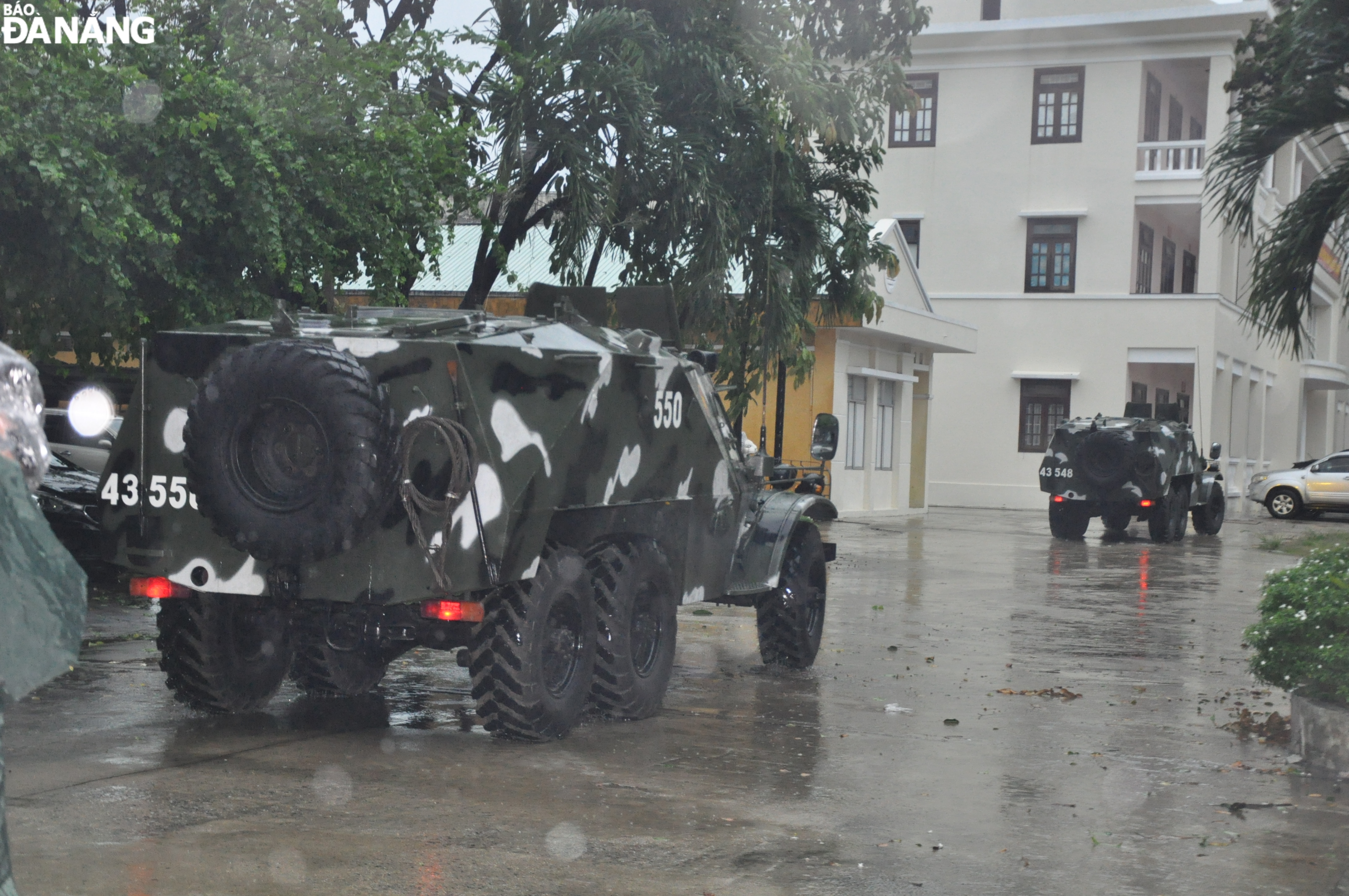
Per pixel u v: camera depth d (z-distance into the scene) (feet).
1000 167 126.72
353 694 27.84
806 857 17.21
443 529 21.53
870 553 70.23
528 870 16.37
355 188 40.75
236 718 25.17
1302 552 77.41
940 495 127.95
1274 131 36.99
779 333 54.85
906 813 19.57
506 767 21.67
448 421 21.42
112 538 23.39
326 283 40.70
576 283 51.03
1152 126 127.03
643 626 26.53
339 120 40.37
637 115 48.73
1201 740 25.57
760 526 31.22
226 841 17.16
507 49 48.83
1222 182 37.99
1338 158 36.65
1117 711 28.50
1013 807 20.10
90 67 35.94
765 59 51.78
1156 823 19.35
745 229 54.13
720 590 29.37
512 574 22.08
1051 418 125.49
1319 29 36.17
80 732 23.53
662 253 53.93
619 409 24.75
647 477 25.79
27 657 6.71
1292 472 113.70
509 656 22.74
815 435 32.50
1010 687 31.40
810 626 33.47
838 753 23.56
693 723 25.93
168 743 22.81
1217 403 132.98
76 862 16.14
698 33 52.31
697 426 27.73
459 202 46.03
